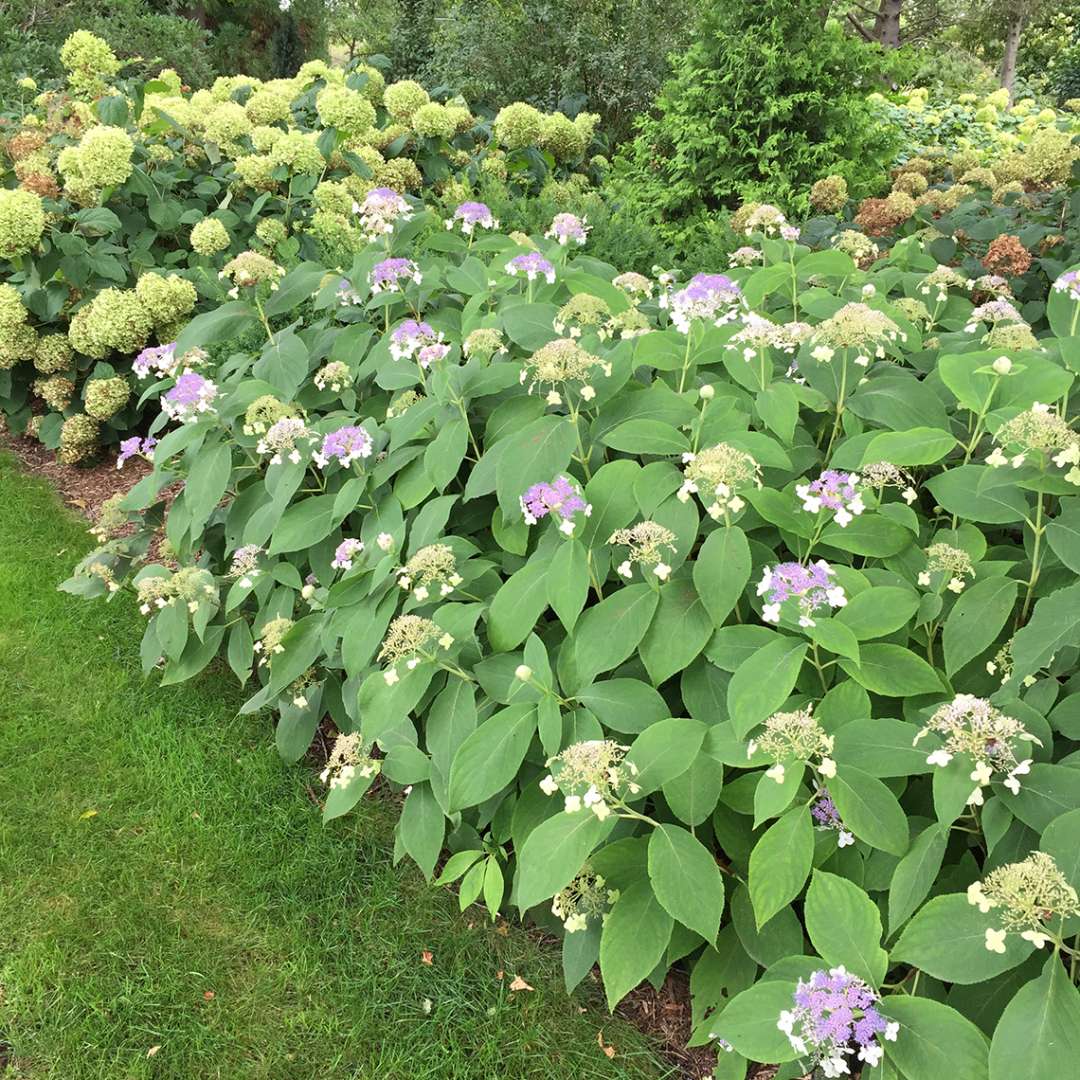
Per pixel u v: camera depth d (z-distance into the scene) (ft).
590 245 13.91
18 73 34.40
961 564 6.10
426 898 7.45
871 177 17.89
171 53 43.50
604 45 27.71
